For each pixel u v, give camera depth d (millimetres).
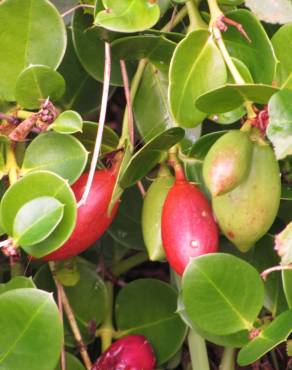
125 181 384
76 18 434
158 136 369
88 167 426
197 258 365
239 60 398
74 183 388
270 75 397
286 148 341
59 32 397
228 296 379
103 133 408
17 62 400
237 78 376
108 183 386
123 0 384
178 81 376
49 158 386
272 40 401
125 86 419
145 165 389
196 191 381
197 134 429
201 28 398
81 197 384
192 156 408
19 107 402
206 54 380
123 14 380
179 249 366
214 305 379
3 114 395
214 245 370
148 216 390
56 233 361
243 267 375
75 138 387
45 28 396
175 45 408
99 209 382
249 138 355
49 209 355
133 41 404
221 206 357
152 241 386
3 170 390
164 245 373
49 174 361
